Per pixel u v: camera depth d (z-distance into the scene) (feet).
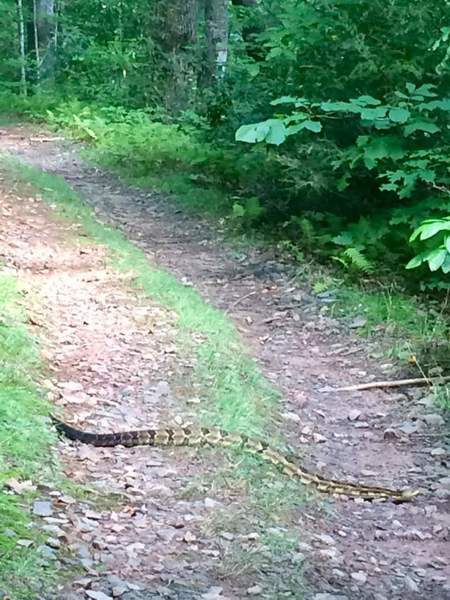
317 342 22.58
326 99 26.68
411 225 23.88
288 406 19.56
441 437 18.98
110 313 21.97
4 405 16.62
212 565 14.44
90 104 52.75
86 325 21.20
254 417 18.40
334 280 25.05
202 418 18.10
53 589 13.34
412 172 23.48
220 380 19.35
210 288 25.21
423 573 15.24
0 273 22.77
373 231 25.40
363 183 26.63
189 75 49.60
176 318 22.08
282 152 27.68
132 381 19.15
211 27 48.98
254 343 22.27
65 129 48.24
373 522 16.39
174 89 49.32
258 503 16.03
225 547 14.83
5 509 14.39
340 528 16.06
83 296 22.68
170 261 26.91
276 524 15.66
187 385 19.20
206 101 39.09
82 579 13.61
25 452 15.84
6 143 44.68
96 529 14.69
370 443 18.72
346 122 26.22
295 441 18.31
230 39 46.78
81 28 71.46
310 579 14.56
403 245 25.23
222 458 17.07
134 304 22.62
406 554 15.67
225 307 24.08
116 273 24.41
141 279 24.00
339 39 26.35
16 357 18.61
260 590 14.11
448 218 18.03
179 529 15.07
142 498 15.67
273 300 24.58
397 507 16.85
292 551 15.06
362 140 24.26
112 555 14.21
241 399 18.80
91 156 40.55
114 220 30.22
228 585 14.11
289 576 14.52
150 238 28.86
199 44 50.19
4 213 27.91
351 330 22.89
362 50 25.31
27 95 59.98
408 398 20.24
